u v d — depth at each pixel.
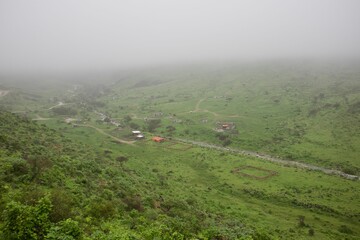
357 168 105.75
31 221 21.61
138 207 43.25
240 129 161.88
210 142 148.25
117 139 142.75
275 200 78.94
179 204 54.75
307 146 130.62
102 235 25.25
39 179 39.38
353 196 79.62
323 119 164.38
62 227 22.61
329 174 99.00
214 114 195.88
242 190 84.88
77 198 37.38
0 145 50.19
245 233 42.12
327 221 67.56
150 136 148.62
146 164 102.75
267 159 118.81
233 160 110.94
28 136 69.50
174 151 124.56
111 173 60.50
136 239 26.89
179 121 181.88
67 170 48.38
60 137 89.81
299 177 93.88
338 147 125.62
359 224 66.88
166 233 29.58
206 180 93.94
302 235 58.69
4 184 33.59
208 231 37.00
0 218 23.88
